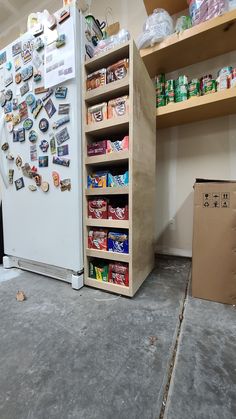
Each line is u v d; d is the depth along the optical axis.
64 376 0.54
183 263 1.41
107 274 1.04
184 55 1.29
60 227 1.09
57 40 1.00
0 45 2.31
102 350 0.63
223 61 1.31
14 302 0.92
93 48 1.10
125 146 0.94
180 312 0.84
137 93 0.96
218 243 0.90
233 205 0.87
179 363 0.58
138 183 1.00
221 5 1.04
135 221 0.97
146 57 1.29
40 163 1.12
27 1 2.03
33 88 1.12
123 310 0.86
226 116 1.34
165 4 1.37
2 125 1.25
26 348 0.64
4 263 1.34
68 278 1.10
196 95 1.22
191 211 1.49
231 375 0.54
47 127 1.08
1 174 1.29
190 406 0.46
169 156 1.54
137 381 0.52
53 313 0.84
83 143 1.04
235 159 1.33
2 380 0.52
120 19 1.63
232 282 0.89
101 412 0.45
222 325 0.75
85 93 1.03
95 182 1.04
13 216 1.28
